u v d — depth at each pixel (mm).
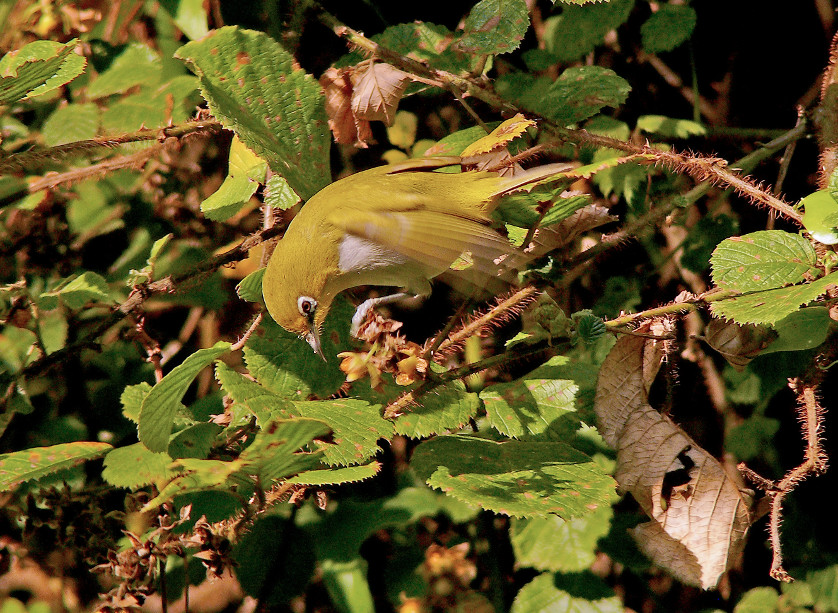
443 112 3492
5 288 3396
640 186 3477
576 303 3490
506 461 3352
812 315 3346
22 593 3453
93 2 3461
